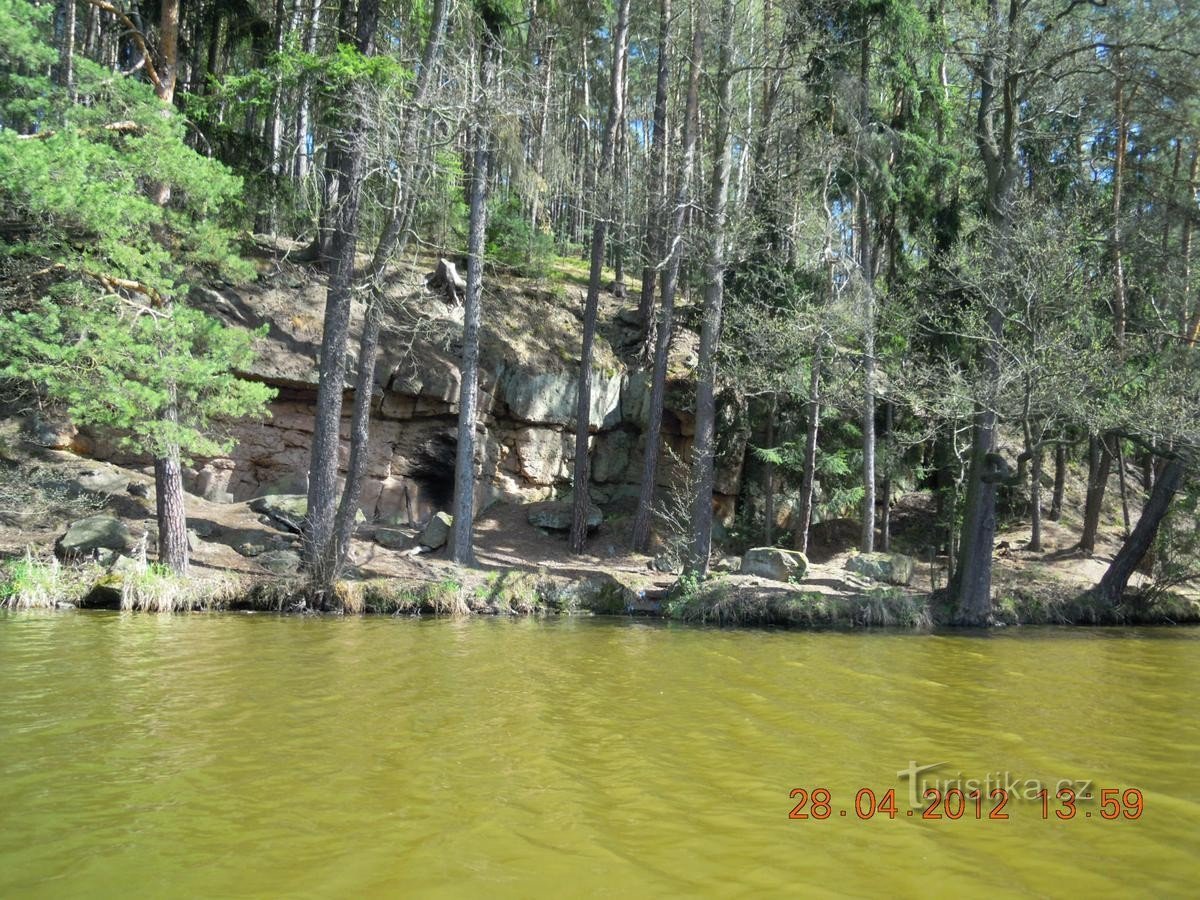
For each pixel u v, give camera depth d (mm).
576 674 10836
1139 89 20094
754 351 21234
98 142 14398
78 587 15422
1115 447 24750
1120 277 20438
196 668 10453
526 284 27734
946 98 25375
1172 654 13883
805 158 22047
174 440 14602
